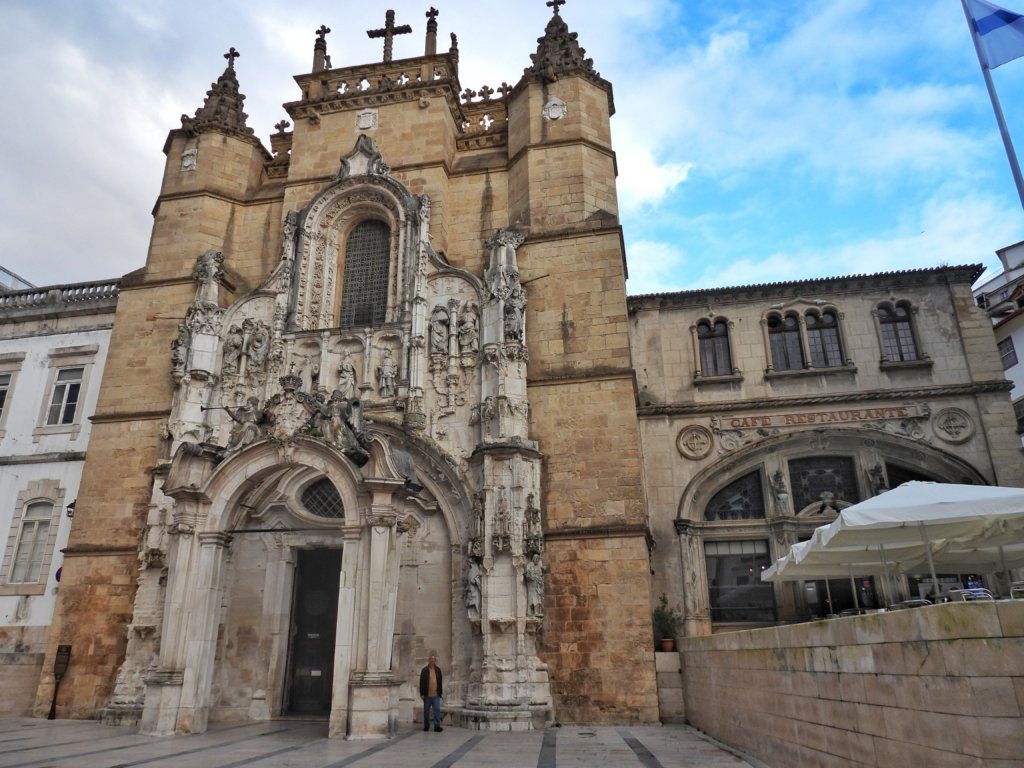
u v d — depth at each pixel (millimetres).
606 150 29578
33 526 30812
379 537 19625
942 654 7691
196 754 15734
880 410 28234
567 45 31062
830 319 30234
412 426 25125
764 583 27609
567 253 27141
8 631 29047
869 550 18922
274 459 21391
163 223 31031
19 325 34344
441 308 26953
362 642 18906
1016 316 36875
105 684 24922
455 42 33625
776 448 28531
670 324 31078
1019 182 17000
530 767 13969
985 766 6941
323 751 16188
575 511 23891
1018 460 26797
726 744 17062
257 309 28688
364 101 31797
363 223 30422
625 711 21750
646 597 22625
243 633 24344
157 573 24719
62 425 32031
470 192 30156
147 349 29047
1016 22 18125
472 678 21984
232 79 33875
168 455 26391
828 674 10766
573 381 25328
